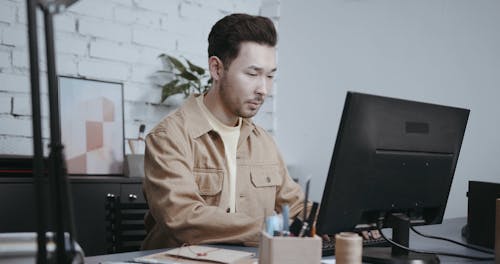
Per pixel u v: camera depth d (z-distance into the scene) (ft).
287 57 11.74
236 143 5.93
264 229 3.32
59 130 2.39
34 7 2.25
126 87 9.54
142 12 9.77
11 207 7.28
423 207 4.63
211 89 5.80
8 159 7.34
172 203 4.82
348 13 10.84
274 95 11.87
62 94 8.53
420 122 4.37
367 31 10.57
